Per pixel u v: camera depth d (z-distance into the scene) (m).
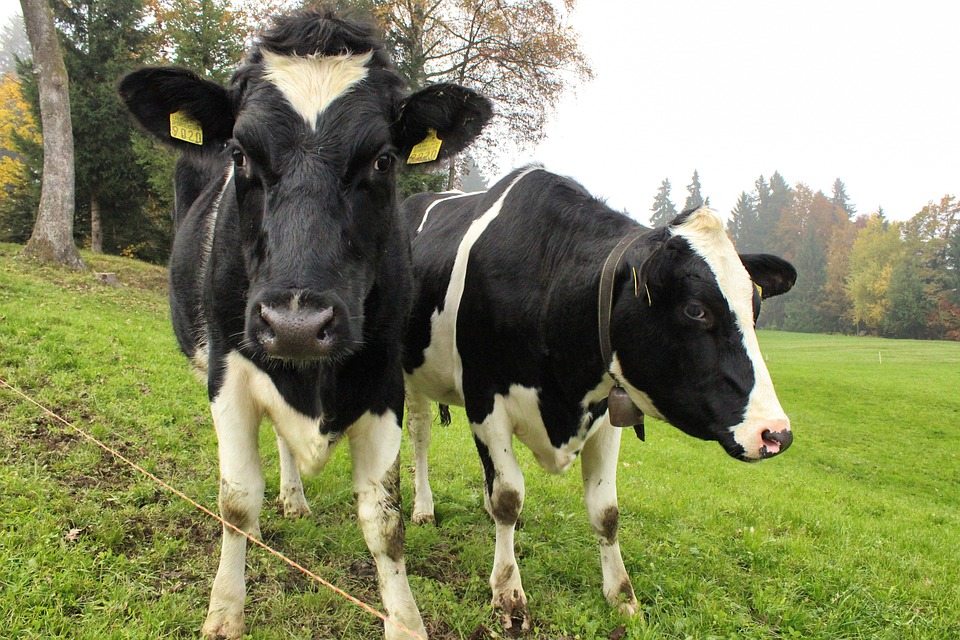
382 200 3.13
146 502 4.69
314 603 3.72
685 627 4.03
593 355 3.71
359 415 3.46
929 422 22.97
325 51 3.16
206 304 3.61
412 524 5.37
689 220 3.32
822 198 105.62
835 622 4.34
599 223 3.88
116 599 3.42
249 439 3.42
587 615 4.00
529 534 5.21
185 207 5.11
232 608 3.37
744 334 3.15
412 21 22.62
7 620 3.09
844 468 16.67
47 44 15.83
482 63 25.66
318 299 2.61
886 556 6.07
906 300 80.50
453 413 11.77
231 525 3.38
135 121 3.32
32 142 26.78
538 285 3.96
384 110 3.14
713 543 5.64
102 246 26.66
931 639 4.30
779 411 3.13
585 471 4.23
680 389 3.33
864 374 32.97
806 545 5.84
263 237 2.83
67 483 4.70
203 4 19.59
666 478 9.44
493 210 4.49
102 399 6.66
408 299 4.10
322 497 5.34
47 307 10.86
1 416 5.64
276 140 2.86
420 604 3.90
